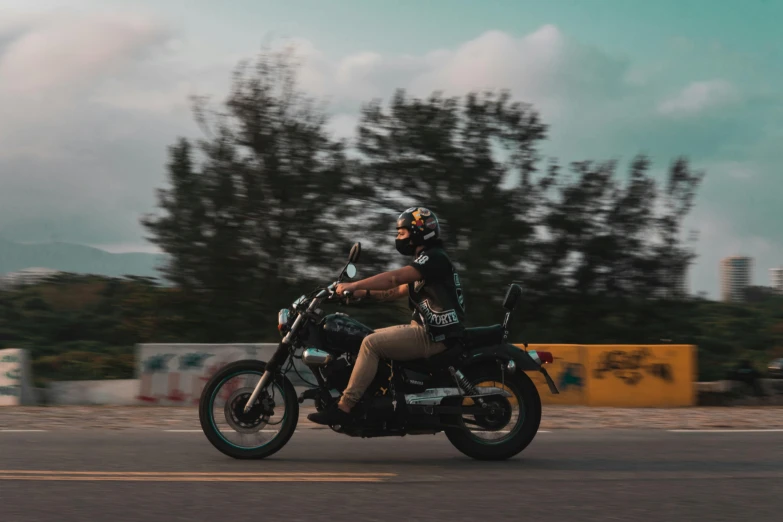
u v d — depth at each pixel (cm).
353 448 659
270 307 1792
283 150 1800
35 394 1178
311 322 603
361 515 435
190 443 681
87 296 2595
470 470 567
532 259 1816
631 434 782
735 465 601
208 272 1770
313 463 587
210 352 1170
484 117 1839
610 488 512
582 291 1833
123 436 732
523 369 610
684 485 524
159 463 580
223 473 544
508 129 1839
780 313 2100
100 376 1853
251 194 1778
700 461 618
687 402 1192
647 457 635
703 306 1977
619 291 1858
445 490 499
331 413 587
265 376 598
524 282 1802
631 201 1845
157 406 1151
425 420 593
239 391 608
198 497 473
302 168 1792
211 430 602
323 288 609
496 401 604
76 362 1939
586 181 1853
